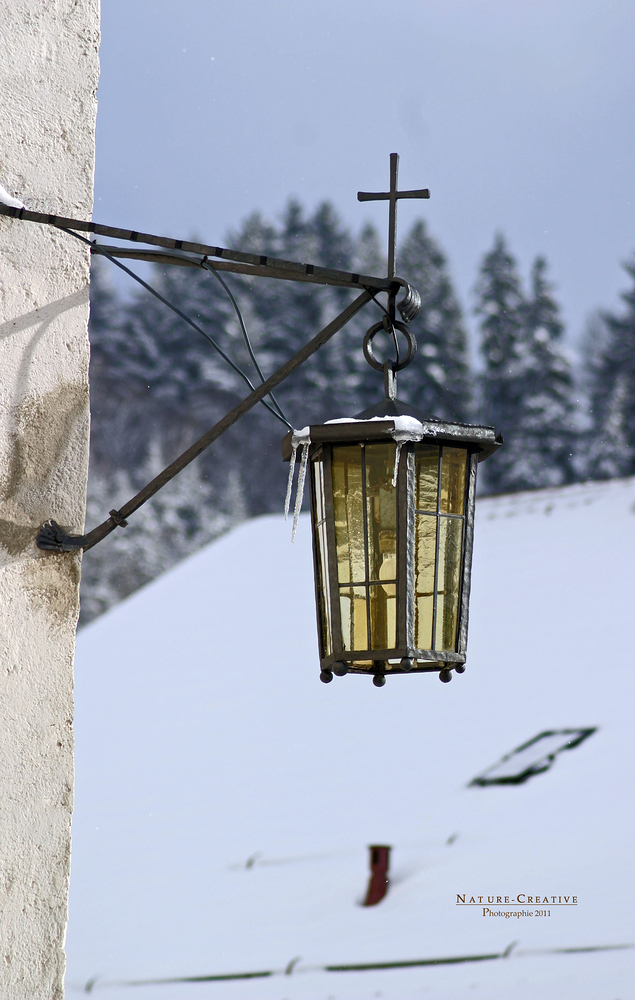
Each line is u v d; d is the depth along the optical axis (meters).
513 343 68.75
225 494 64.62
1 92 3.84
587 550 17.62
